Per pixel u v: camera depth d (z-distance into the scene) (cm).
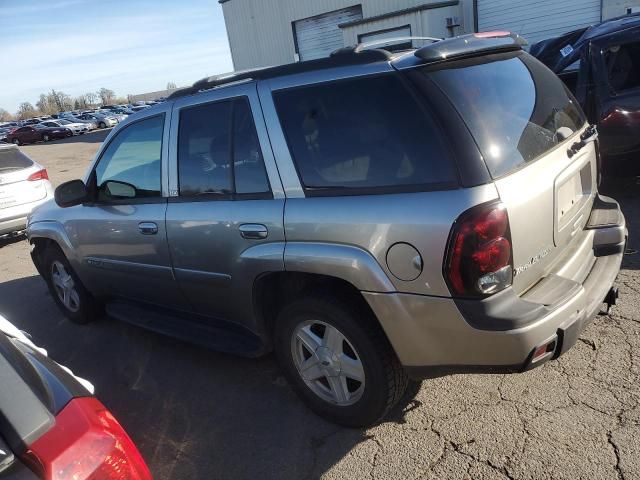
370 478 257
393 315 246
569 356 326
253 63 2066
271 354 386
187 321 377
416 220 231
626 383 294
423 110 237
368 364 265
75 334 472
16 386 146
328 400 294
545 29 1310
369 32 1531
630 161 563
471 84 252
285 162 280
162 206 351
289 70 288
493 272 225
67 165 1948
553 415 278
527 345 225
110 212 392
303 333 292
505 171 234
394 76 249
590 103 574
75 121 4516
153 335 447
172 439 308
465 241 220
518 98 269
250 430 305
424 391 314
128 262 390
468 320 229
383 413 277
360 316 264
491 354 231
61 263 478
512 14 1345
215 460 286
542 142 265
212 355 398
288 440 292
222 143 311
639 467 238
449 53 252
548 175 255
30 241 503
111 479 143
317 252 262
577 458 248
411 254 234
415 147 237
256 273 295
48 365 175
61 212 453
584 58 582
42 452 134
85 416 150
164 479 278
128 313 418
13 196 841
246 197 299
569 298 241
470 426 280
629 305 373
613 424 265
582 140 298
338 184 261
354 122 257
